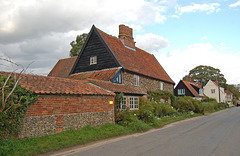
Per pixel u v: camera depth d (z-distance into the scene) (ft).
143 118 54.44
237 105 269.03
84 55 79.46
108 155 24.75
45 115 32.07
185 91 171.63
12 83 28.04
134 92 60.39
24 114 29.01
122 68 67.92
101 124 43.32
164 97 94.22
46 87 34.42
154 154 25.23
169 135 39.75
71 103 36.58
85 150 27.25
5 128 26.40
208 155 25.12
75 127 36.83
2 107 24.73
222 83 279.08
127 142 32.71
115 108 49.88
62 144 28.32
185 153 25.86
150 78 86.74
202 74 263.29
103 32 80.02
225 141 33.91
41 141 28.96
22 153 23.88
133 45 94.07
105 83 55.83
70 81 44.21
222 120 71.41
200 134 40.96
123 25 89.66
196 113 99.09
